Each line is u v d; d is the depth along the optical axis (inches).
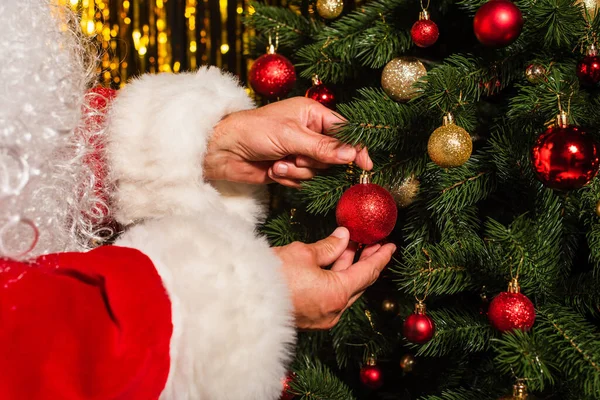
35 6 31.8
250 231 34.3
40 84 30.6
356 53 46.4
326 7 47.3
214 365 30.1
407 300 46.3
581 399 36.6
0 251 28.8
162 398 29.9
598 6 39.5
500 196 45.3
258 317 31.0
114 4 98.7
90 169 39.1
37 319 27.9
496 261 39.8
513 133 39.6
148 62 101.7
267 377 31.0
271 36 51.9
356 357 48.9
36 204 31.1
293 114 40.2
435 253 40.4
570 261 41.2
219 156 41.4
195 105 40.1
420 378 47.9
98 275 29.3
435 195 41.6
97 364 27.8
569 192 39.6
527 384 35.4
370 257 37.7
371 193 37.9
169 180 39.9
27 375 27.3
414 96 41.7
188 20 100.4
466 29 47.3
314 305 35.4
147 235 32.2
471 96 40.9
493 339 35.6
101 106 42.1
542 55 39.8
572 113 37.6
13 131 29.3
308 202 47.9
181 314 30.1
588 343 36.4
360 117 39.3
